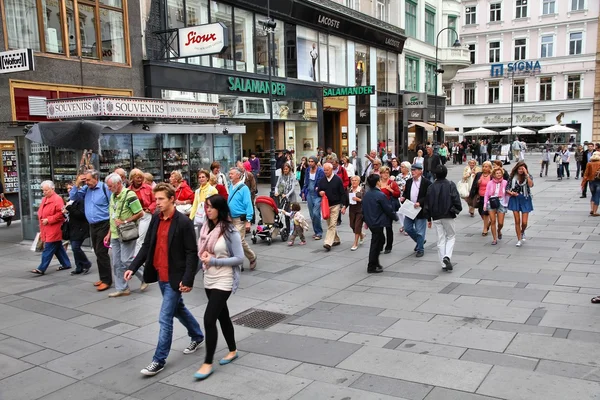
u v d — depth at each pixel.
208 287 5.26
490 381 4.74
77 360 5.68
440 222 8.92
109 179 7.69
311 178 12.22
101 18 16.25
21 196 12.34
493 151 45.75
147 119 12.34
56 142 10.45
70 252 11.23
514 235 11.88
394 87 35.88
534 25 52.03
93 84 15.90
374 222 8.86
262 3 22.62
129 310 7.34
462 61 43.28
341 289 8.09
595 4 48.84
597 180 13.88
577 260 9.20
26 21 14.39
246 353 5.71
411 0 37.72
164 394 4.86
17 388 5.05
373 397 4.57
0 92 13.75
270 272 9.27
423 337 5.90
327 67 28.36
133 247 7.90
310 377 5.05
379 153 29.48
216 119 14.55
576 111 50.78
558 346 5.45
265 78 23.11
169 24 18.47
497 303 6.98
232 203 9.21
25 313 7.27
